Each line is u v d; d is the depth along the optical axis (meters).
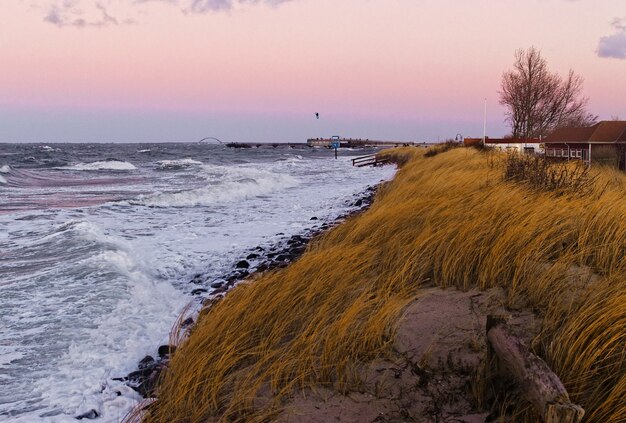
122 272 8.38
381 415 3.23
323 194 24.92
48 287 7.56
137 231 13.73
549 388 2.55
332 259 5.82
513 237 5.30
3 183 30.86
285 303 4.81
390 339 3.94
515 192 7.63
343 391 3.49
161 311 6.86
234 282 8.23
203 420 3.43
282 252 10.73
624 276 4.31
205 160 71.56
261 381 3.62
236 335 4.36
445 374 3.54
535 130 51.44
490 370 3.23
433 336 4.03
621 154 19.69
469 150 25.25
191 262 10.13
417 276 5.35
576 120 51.41
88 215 16.36
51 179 35.38
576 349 3.22
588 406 2.89
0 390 4.52
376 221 7.69
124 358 5.23
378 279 5.31
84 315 6.41
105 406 4.23
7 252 9.99
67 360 5.14
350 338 3.99
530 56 50.56
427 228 6.27
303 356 3.86
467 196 8.14
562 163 11.36
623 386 2.85
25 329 5.95
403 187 12.63
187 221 15.73
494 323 3.20
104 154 83.94
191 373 3.81
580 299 4.05
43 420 4.00
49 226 13.68
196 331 4.66
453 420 3.11
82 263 8.69
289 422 3.23
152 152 98.38
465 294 4.77
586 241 5.42
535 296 4.36
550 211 6.21
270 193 25.44
